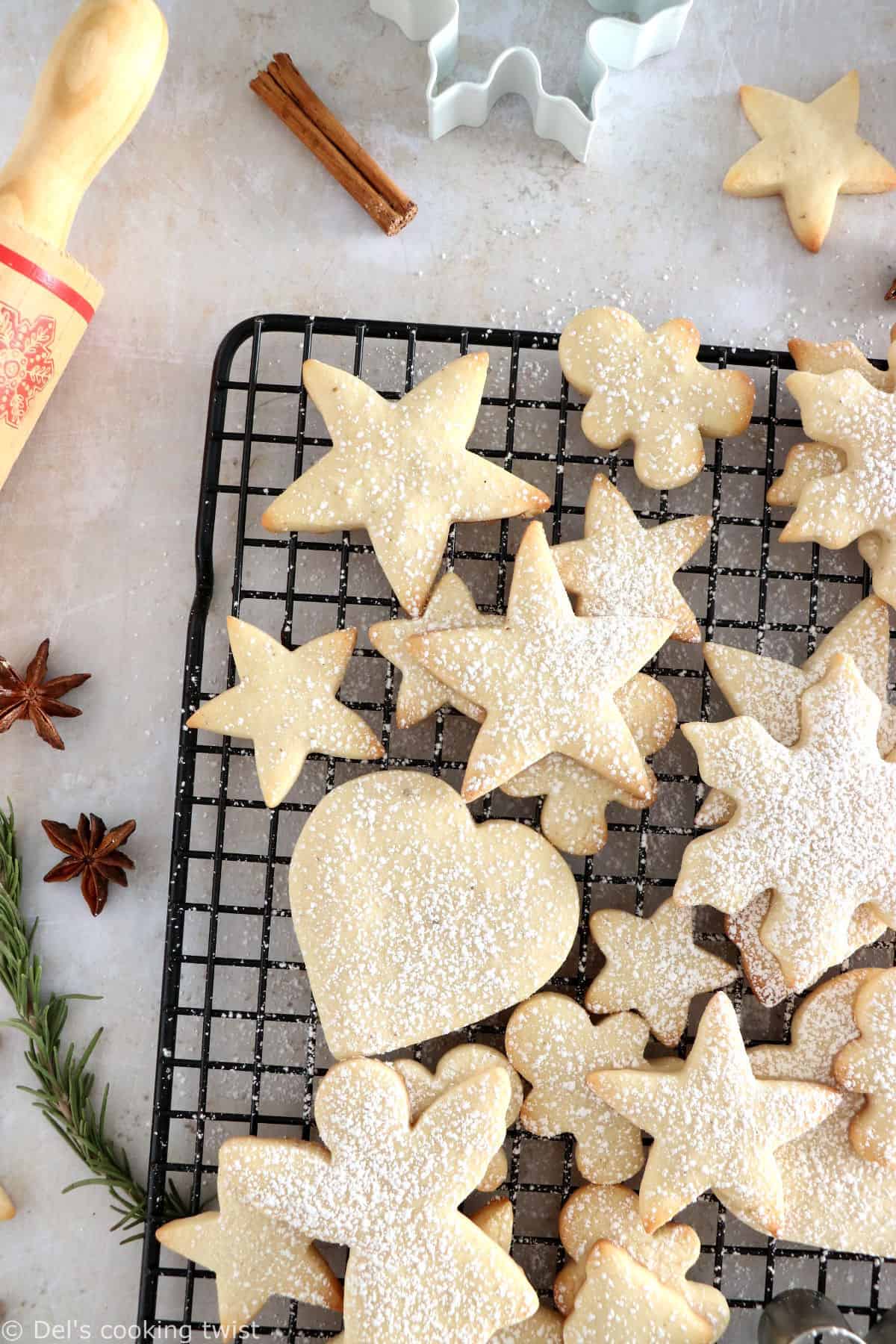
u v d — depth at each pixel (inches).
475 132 31.1
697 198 31.1
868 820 28.5
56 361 29.6
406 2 30.3
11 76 31.0
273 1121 29.4
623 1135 29.1
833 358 29.9
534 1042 29.0
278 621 30.8
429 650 28.6
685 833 30.1
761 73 31.2
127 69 28.9
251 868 30.6
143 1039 30.7
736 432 29.6
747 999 30.3
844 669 28.9
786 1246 30.4
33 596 30.9
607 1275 28.5
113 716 30.9
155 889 30.8
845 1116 29.2
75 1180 30.6
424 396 29.3
